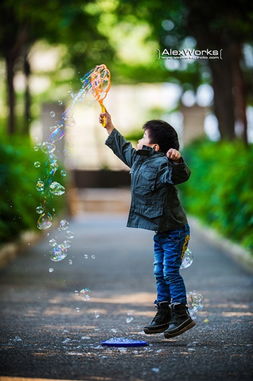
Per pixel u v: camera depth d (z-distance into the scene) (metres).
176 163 8.63
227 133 29.06
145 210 9.05
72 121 9.74
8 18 28.88
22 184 20.38
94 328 10.37
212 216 26.23
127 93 56.75
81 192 50.09
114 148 9.37
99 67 9.34
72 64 42.28
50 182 9.93
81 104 51.94
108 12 31.31
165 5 28.16
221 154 26.14
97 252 22.72
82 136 55.88
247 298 13.14
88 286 15.22
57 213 32.50
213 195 23.48
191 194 32.78
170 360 8.27
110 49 41.50
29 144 25.31
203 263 19.09
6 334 9.91
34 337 9.69
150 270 18.17
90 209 45.69
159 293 9.41
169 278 9.13
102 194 49.03
